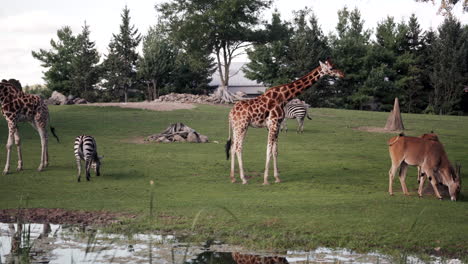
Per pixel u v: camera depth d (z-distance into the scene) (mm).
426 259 8289
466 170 18891
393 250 8727
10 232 9766
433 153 13250
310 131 31109
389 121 32969
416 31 73438
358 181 16406
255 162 20234
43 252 8453
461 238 9438
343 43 70312
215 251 8648
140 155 21438
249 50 71562
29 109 17469
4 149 22281
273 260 8180
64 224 10469
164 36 71062
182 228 10156
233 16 59812
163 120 34094
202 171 18031
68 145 24047
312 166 19469
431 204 12531
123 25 75250
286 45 70250
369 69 70562
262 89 78312
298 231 9875
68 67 74750
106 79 74312
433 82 69625
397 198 13367
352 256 8430
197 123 33219
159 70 70062
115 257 8188
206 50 62531
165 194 13867
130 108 39469
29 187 14664
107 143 24953
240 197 13500
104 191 14180
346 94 69812
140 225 10312
